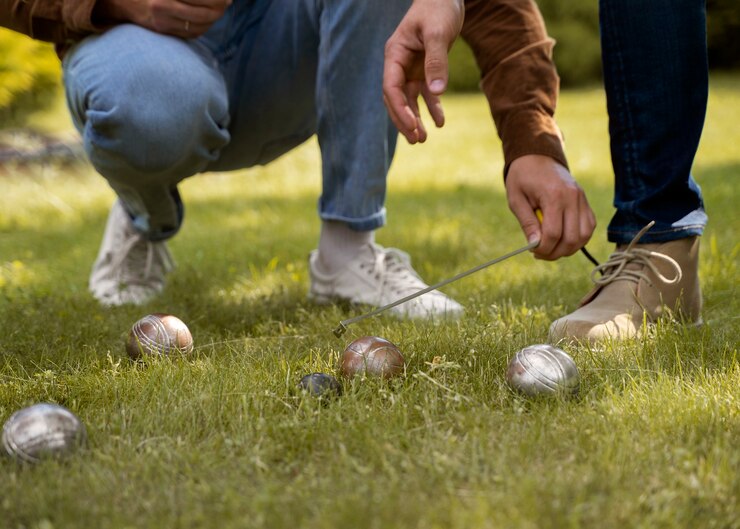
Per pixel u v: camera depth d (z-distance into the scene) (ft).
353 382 5.78
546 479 4.30
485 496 4.12
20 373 6.48
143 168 8.09
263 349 7.09
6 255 13.85
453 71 59.16
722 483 4.24
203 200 20.68
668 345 6.60
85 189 23.11
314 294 9.25
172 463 4.71
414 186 22.22
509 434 4.95
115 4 8.01
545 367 5.63
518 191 7.27
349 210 8.74
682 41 6.84
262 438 4.98
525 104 7.50
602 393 5.73
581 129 34.73
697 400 5.31
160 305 9.07
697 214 7.30
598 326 6.98
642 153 7.20
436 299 8.40
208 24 8.21
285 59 9.11
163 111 7.71
